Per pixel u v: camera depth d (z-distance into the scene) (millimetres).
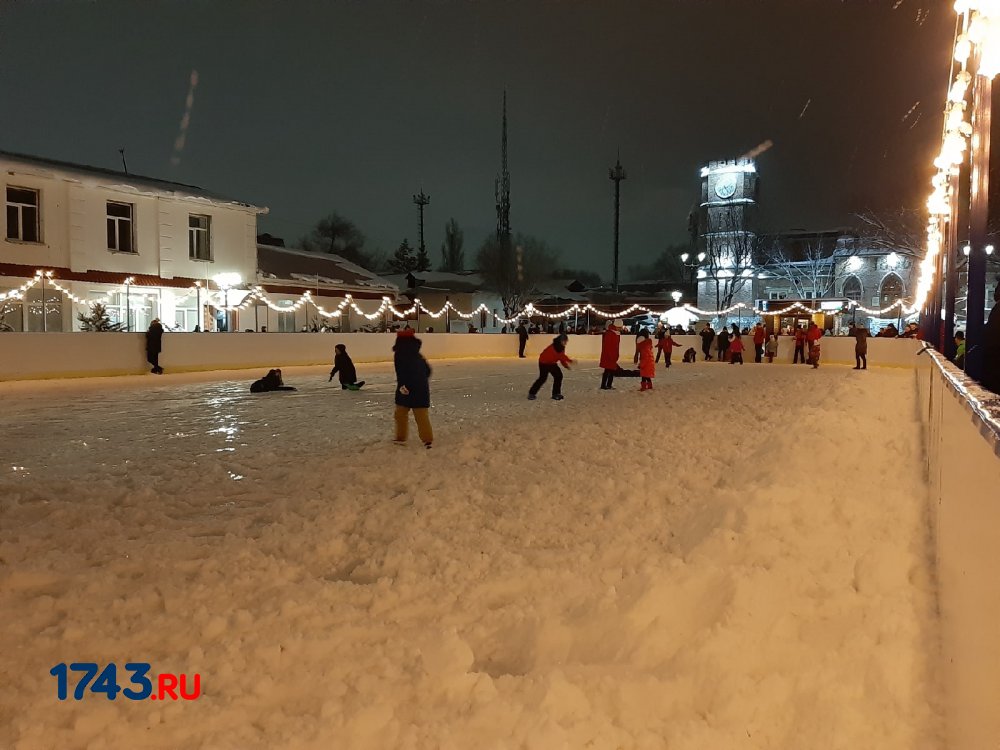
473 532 5387
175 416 12562
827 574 4086
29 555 4859
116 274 27906
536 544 5168
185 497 6547
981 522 2248
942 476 3811
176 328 30000
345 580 4656
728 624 3523
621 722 2898
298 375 22734
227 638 3602
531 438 9367
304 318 36281
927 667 3027
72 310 26562
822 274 51844
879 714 2805
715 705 3004
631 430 9977
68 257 26578
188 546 5031
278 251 42219
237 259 32312
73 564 4652
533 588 4328
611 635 3607
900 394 14461
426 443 8992
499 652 3633
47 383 19062
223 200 32000
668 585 3904
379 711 2898
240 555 4789
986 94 7535
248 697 3070
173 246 29797
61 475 7594
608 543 5020
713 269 55125
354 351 29234
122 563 4672
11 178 25000
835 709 2842
